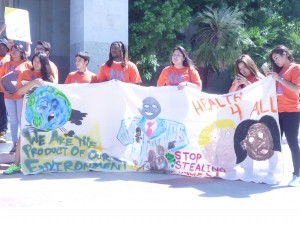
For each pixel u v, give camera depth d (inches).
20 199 206.2
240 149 259.1
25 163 266.2
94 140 282.4
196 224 173.6
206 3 614.5
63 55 578.6
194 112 272.1
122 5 469.1
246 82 263.3
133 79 289.0
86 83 283.1
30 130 270.4
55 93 277.1
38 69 275.0
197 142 269.9
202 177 263.4
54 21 573.6
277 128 248.5
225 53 575.2
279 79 238.4
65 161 275.9
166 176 266.1
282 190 232.1
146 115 281.4
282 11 723.4
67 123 278.8
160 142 277.7
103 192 221.3
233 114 262.2
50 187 231.3
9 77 293.0
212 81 664.4
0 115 323.0
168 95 277.3
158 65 546.9
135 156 281.7
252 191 229.1
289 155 349.7
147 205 198.5
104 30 460.4
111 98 283.0
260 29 646.5
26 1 567.2
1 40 328.2
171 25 543.8
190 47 586.9
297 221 179.6
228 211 191.3
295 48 669.9
